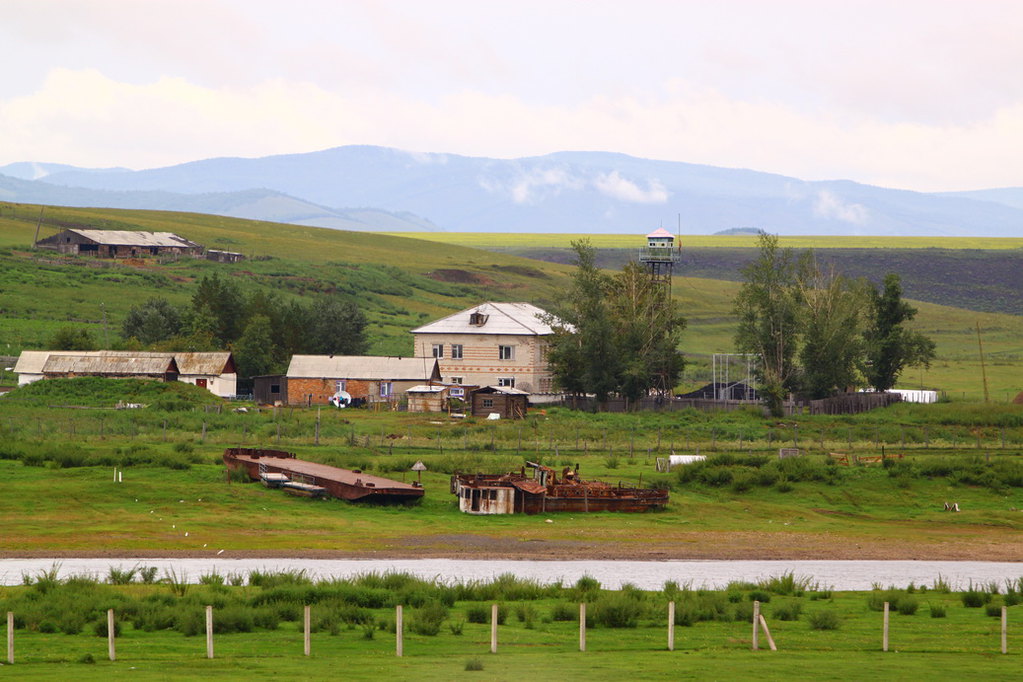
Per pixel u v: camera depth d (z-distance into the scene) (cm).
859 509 12269
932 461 13475
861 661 5166
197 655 5178
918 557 9888
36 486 11006
